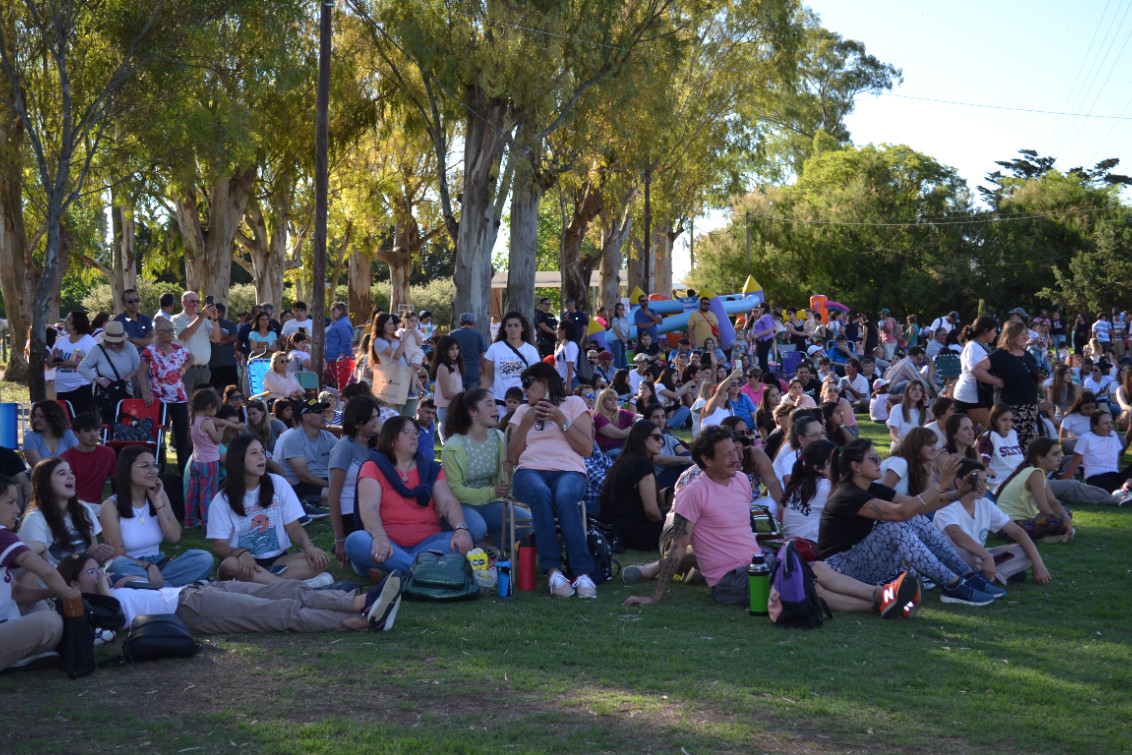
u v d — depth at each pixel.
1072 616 6.93
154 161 22.97
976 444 10.55
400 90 28.92
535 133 25.62
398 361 13.36
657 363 18.91
